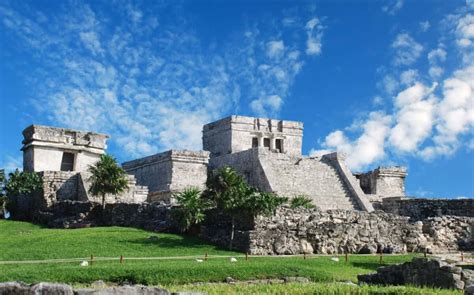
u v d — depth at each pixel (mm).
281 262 31906
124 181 49000
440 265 24016
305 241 38500
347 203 55656
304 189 55906
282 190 54656
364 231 40812
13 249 34094
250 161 58531
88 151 58625
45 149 56625
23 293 14469
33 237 38406
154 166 62562
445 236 43562
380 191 65500
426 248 42094
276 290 21703
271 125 71625
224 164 62250
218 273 27656
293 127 72625
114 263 29875
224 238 38219
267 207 37750
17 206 53969
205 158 61094
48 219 47656
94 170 48688
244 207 37625
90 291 14672
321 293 21328
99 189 48000
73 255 32219
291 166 58344
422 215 53688
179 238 39250
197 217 39656
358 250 40156
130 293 14891
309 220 39812
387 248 40656
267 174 55750
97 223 46656
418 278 24891
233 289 22156
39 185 51531
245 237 36594
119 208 46219
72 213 48156
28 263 29953
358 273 31031
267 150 58406
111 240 37125
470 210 51594
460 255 40000
